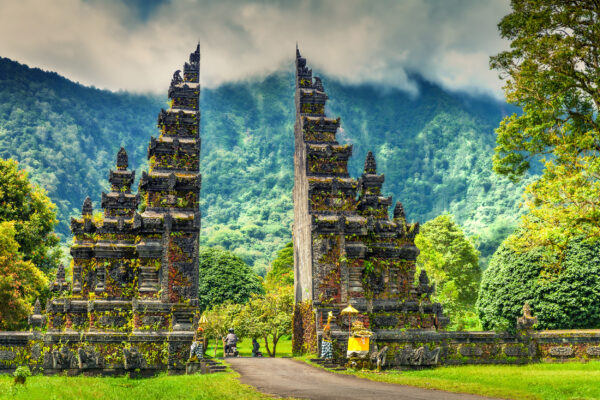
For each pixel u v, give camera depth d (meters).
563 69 27.09
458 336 34.28
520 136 28.75
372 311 35.62
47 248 59.75
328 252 35.69
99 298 33.50
